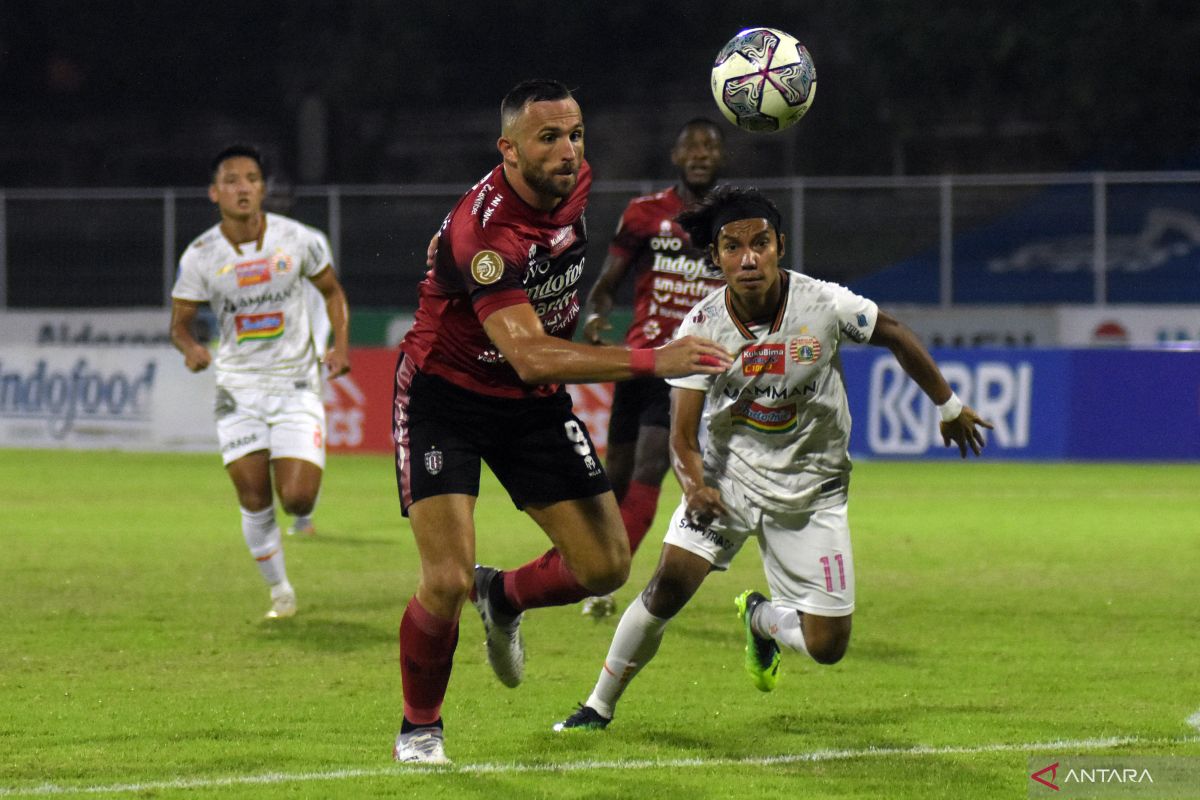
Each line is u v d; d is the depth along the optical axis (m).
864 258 82.88
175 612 30.53
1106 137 98.31
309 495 29.69
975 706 21.81
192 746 19.11
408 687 18.06
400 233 82.12
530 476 18.53
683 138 30.08
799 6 113.00
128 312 78.69
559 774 17.67
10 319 79.62
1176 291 80.25
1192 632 28.50
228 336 30.30
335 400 72.19
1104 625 29.27
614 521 18.77
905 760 18.47
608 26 116.38
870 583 34.84
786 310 19.14
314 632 28.19
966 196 81.75
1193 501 53.59
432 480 18.03
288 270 30.34
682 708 21.69
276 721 20.66
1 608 30.95
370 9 116.56
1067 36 98.56
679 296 30.44
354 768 17.89
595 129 113.94
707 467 20.30
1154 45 96.62
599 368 16.08
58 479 60.12
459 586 17.61
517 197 17.12
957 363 67.94
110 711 21.30
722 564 20.30
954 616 30.31
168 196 79.56
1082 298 81.31
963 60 101.50
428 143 115.56
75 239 83.56
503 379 18.16
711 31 116.00
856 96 104.69
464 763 18.27
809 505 19.67
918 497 54.94
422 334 18.33
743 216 18.59
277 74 119.88
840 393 19.50
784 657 25.84
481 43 117.00
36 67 123.81
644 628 19.75
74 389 74.25
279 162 114.94
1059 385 66.69
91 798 16.50
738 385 19.42
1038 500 53.91
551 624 29.42
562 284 17.86
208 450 71.94
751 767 18.09
